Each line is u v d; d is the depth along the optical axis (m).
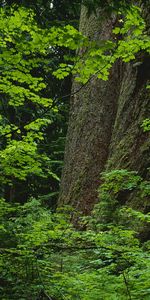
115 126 10.39
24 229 5.57
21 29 4.81
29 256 4.40
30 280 4.53
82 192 10.75
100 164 10.98
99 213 7.96
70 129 12.04
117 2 4.18
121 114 10.20
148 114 9.14
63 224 5.07
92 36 12.01
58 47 12.39
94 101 11.57
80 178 11.01
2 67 5.37
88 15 4.27
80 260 6.18
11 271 4.55
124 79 10.68
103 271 4.92
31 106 12.84
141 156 8.78
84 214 10.40
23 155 6.34
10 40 5.14
